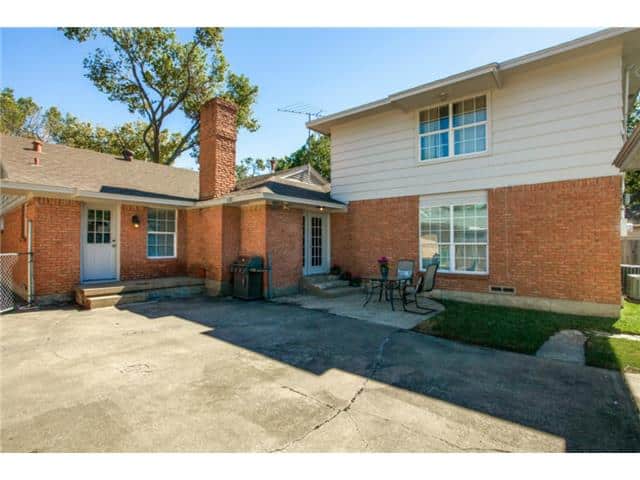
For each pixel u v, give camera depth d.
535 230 7.49
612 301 6.59
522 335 5.35
